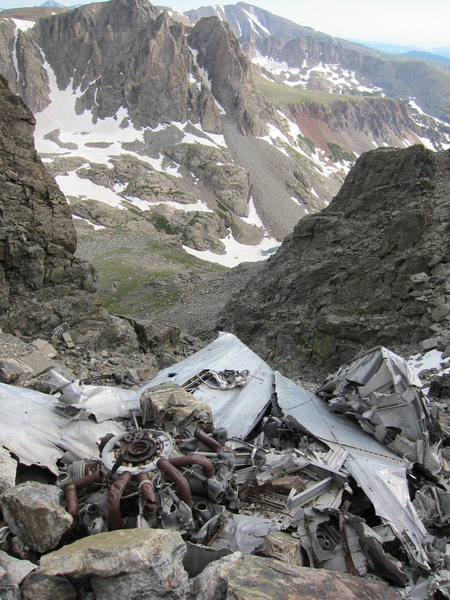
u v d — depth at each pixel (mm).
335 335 46188
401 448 13102
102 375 26891
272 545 9156
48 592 7562
